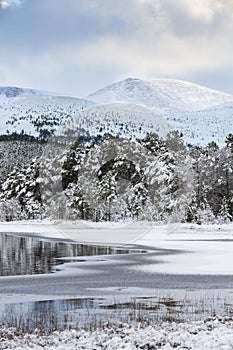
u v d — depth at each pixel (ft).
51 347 40.45
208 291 71.61
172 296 67.51
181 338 42.47
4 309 59.36
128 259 114.21
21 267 101.96
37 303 63.16
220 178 270.26
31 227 252.01
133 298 66.13
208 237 175.32
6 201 334.85
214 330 45.21
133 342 41.73
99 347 40.42
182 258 114.73
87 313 56.18
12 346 41.11
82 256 122.01
